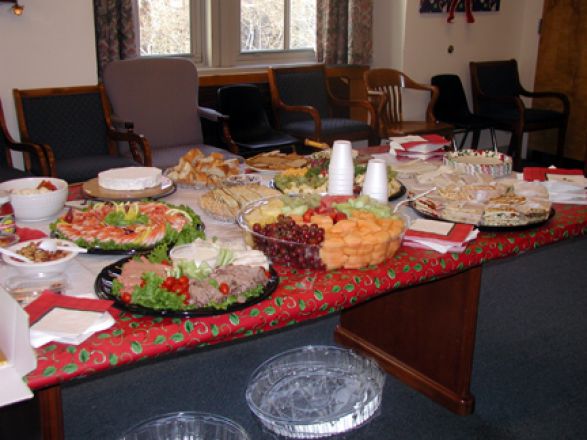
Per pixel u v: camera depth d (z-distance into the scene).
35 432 1.64
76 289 1.48
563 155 5.57
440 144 2.70
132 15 4.18
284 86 4.55
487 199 2.02
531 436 2.19
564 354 2.70
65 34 3.72
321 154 2.57
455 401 2.29
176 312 1.35
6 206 1.83
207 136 4.45
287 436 1.71
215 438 1.82
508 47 5.71
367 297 1.57
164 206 1.89
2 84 3.60
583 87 5.32
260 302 1.43
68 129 3.68
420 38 5.16
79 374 1.24
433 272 1.69
